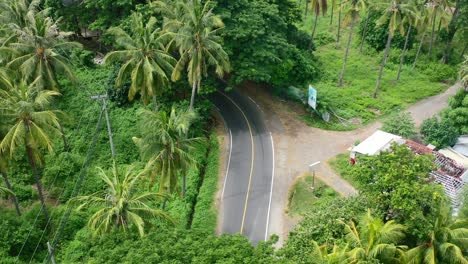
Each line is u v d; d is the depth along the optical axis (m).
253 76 55.47
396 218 34.31
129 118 54.66
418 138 54.06
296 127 57.50
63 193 46.75
